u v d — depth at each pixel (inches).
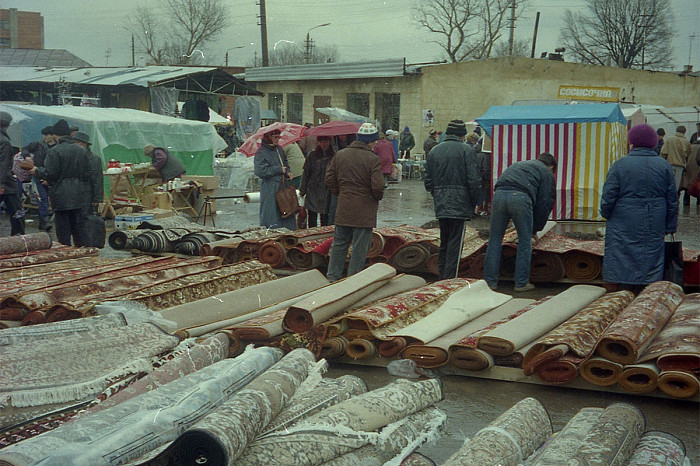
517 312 234.1
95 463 96.9
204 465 98.5
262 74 1480.1
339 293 214.4
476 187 307.7
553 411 171.9
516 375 193.2
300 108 1446.9
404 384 141.5
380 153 769.6
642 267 272.5
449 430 160.2
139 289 231.1
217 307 220.2
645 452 120.5
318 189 421.7
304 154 492.1
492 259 311.3
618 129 564.4
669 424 163.9
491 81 1243.2
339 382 141.6
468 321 227.3
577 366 182.9
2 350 153.6
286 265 346.0
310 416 121.3
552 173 311.6
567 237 400.2
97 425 109.4
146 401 121.7
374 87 1318.9
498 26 2064.5
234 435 99.5
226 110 1214.9
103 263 288.2
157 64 2007.9
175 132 636.7
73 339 163.0
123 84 1018.1
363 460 115.5
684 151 695.7
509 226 396.5
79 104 1131.3
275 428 114.2
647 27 2100.1
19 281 241.3
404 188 900.6
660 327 199.6
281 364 140.3
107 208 519.2
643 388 177.9
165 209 539.5
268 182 394.6
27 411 132.3
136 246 351.3
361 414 122.0
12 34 2497.5
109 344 163.5
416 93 1266.0
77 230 364.8
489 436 122.6
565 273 323.6
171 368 148.7
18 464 93.3
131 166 550.9
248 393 116.0
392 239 346.0
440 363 196.1
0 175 386.0
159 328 179.3
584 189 542.9
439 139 989.2
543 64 1238.9
